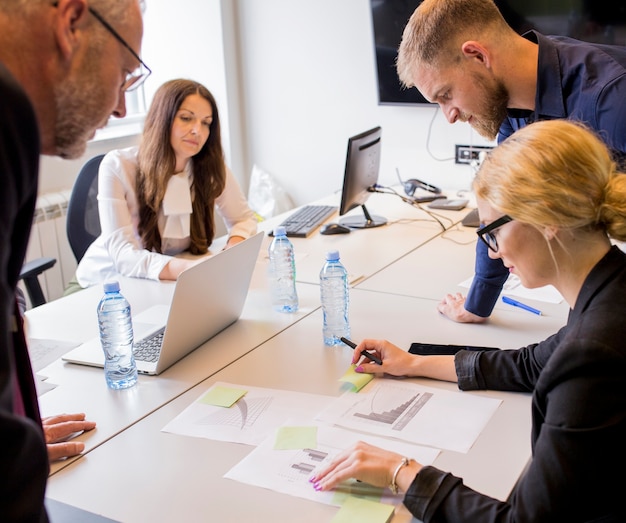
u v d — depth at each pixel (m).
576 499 0.99
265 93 4.07
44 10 0.85
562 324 1.83
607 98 1.64
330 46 3.80
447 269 2.30
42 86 0.88
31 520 0.76
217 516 1.14
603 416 0.97
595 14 2.99
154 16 4.05
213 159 2.66
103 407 1.51
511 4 3.12
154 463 1.29
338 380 1.57
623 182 1.06
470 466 1.23
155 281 2.34
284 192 4.14
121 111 1.07
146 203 2.57
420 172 3.73
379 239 2.69
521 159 1.07
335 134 3.93
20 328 0.96
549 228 1.07
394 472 1.16
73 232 2.74
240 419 1.43
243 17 4.00
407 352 1.63
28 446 0.75
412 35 1.84
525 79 1.78
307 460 1.27
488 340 1.74
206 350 1.77
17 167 0.72
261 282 2.27
